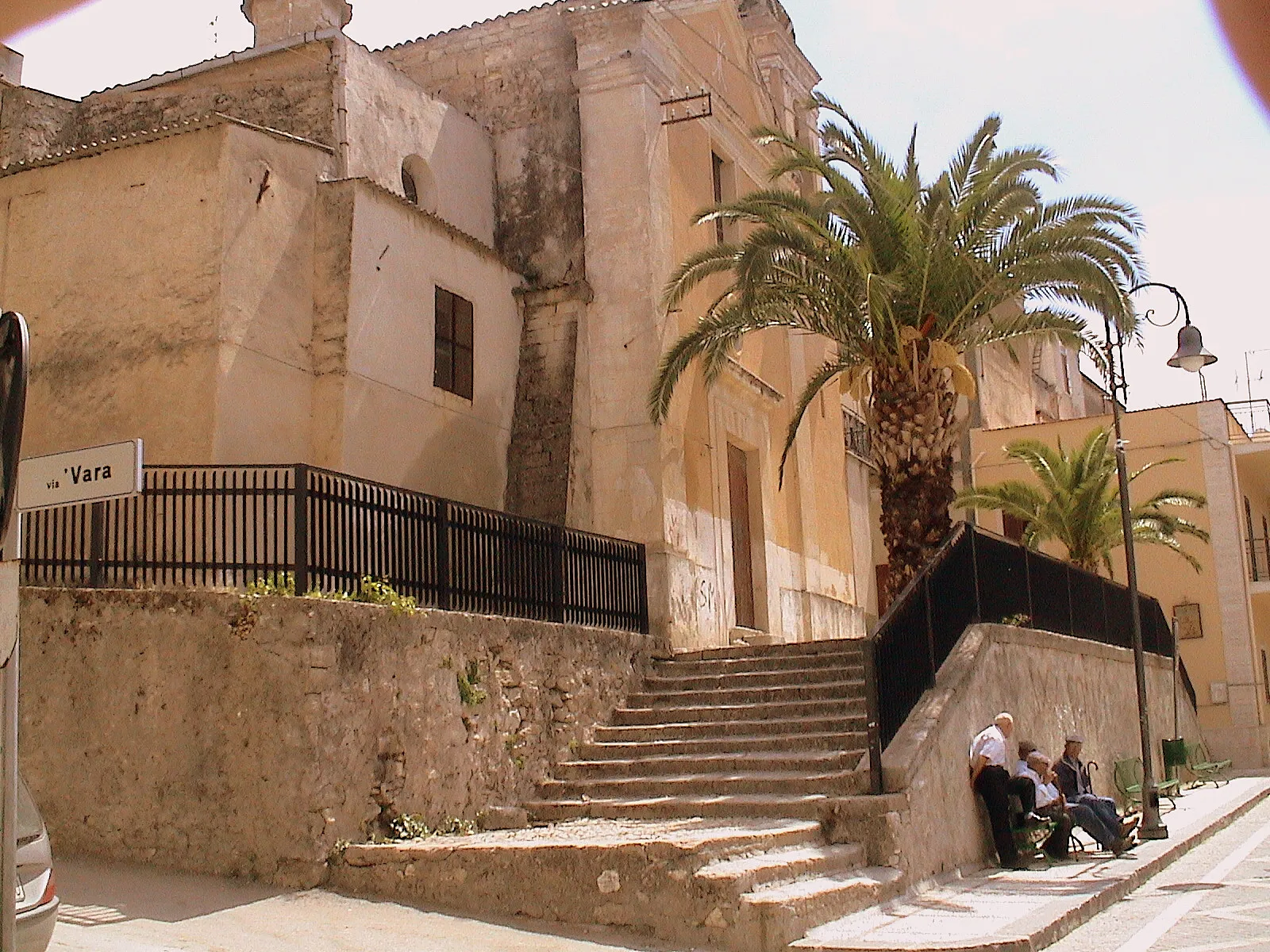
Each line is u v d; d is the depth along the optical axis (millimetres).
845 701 13141
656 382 16797
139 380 13344
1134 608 15406
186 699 10109
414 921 9078
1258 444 31109
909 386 15461
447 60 19969
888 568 15422
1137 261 15578
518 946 8531
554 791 12492
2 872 4457
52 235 14125
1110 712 19078
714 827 10461
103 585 10656
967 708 12820
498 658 12352
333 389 14289
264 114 16641
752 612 20516
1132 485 31312
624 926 8898
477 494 16656
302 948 8250
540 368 17781
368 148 16562
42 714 10375
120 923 8414
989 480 33062
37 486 5324
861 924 9070
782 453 22406
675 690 14859
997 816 12414
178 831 9953
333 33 16359
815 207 15414
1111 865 12320
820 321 16312
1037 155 15562
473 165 18797
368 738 10438
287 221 14336
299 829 9742
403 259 15594
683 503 18047
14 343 4293
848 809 10625
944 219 15438
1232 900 10656
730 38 22266
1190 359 15266
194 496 10688
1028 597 16328
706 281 20000
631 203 18266
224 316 13250
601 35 18875
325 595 10516
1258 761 29328
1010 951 8031
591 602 14688
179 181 13680
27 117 17578
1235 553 30312
